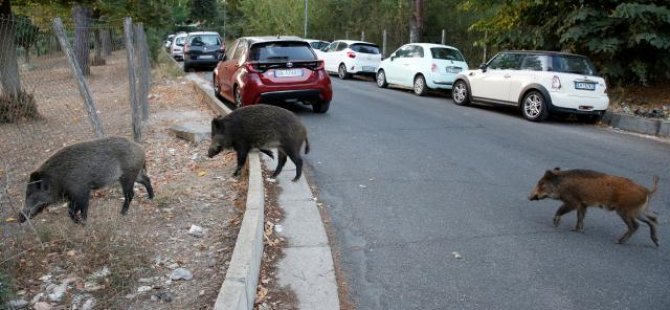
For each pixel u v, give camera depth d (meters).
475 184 7.08
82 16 19.91
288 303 3.99
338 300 4.05
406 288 4.30
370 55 22.20
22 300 3.69
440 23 26.62
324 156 8.36
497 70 13.65
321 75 11.84
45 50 7.69
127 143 5.25
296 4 38.47
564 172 5.55
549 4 14.84
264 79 11.28
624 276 4.55
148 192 5.86
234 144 6.79
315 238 5.15
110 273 4.00
